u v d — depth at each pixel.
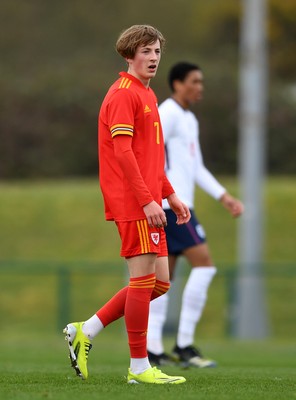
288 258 76.19
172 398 18.52
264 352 43.47
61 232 82.50
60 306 62.34
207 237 79.56
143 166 20.95
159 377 21.50
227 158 109.62
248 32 62.19
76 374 23.27
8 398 18.52
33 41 138.62
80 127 111.50
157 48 21.19
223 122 109.56
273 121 109.62
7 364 30.67
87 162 111.38
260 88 62.25
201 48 140.62
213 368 29.91
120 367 29.33
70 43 140.62
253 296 60.22
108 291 72.31
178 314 58.72
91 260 77.88
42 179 110.62
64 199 87.56
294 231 79.62
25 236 82.31
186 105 31.97
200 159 32.72
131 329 21.41
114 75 117.62
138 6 146.75
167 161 31.20
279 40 124.94
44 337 62.53
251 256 62.19
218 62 122.88
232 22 138.75
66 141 111.00
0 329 67.31
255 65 62.16
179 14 147.62
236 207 32.78
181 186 31.14
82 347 21.77
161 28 145.62
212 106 109.50
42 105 111.38
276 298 69.88
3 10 139.12
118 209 20.86
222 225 81.06
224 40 139.62
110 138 20.97
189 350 30.89
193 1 148.50
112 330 66.81
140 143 21.00
